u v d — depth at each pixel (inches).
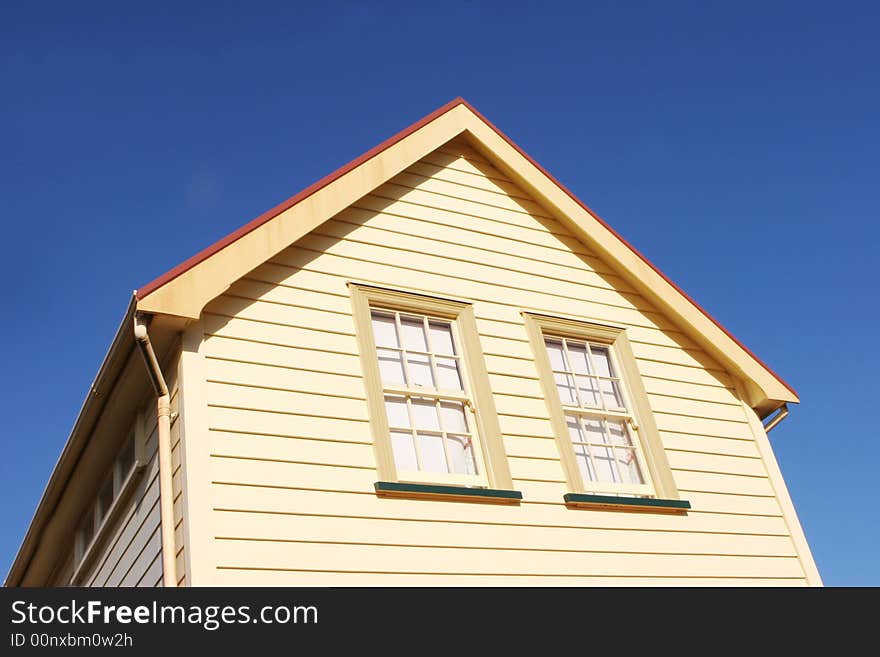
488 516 275.4
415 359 303.0
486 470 287.9
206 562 224.1
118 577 278.5
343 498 253.4
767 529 337.1
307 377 269.7
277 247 279.4
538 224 367.6
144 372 264.7
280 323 275.1
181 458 238.7
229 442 245.4
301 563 236.5
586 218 375.2
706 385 367.6
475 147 370.6
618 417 335.3
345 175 311.4
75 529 347.6
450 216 342.3
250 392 257.1
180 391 248.1
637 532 303.3
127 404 278.8
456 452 292.2
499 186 367.9
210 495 234.1
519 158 373.7
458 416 301.0
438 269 323.9
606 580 283.9
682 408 352.2
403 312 308.7
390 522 256.8
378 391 278.5
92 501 329.1
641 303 375.2
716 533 322.3
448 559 259.3
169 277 251.0
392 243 319.0
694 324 374.0
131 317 246.7
